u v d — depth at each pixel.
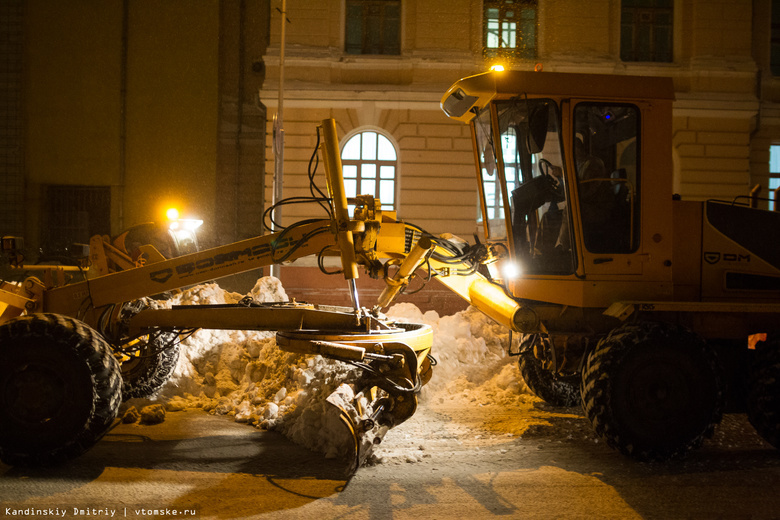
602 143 4.55
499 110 4.59
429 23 14.13
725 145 14.18
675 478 3.91
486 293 4.80
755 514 3.37
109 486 3.65
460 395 6.14
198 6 16.80
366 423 3.78
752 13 14.55
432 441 4.68
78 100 16.91
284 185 14.02
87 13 16.80
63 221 17.03
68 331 3.89
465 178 14.08
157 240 6.83
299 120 14.02
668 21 14.47
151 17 16.81
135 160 16.95
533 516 3.31
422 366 4.93
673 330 4.15
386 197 14.24
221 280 15.62
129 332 4.62
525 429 5.00
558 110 4.46
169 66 16.86
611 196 4.56
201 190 16.94
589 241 4.54
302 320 4.42
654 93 4.52
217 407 5.45
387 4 14.44
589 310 4.63
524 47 14.40
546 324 4.66
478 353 6.77
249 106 17.03
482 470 4.03
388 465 4.10
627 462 4.21
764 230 4.83
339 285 13.23
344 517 3.26
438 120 14.03
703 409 4.15
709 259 4.75
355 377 4.93
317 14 14.13
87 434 3.86
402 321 5.61
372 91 13.90
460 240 5.07
